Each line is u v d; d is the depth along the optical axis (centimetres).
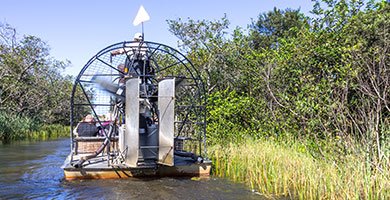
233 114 1068
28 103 2591
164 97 724
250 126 1070
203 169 781
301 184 615
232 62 1294
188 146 1045
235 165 774
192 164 775
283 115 911
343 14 809
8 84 2434
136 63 793
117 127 852
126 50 833
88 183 702
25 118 2280
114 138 845
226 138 1031
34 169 902
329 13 842
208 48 1344
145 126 736
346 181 545
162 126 724
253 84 1103
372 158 582
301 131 834
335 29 819
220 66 1317
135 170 745
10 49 2492
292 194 616
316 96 736
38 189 668
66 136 2370
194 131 1130
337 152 652
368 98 665
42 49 2653
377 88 615
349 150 614
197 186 689
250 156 773
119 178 741
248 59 1143
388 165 544
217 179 752
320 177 578
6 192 648
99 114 885
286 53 952
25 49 2561
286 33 1474
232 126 1055
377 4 748
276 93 963
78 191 646
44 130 2383
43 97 2700
